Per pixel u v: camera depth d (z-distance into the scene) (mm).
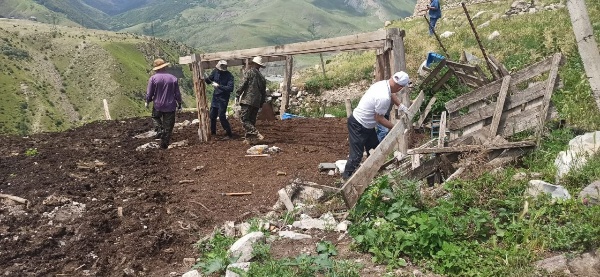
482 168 5898
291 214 5934
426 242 4578
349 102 8945
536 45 13531
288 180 7508
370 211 5344
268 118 13328
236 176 7965
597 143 5922
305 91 16250
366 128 6340
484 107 7562
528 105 7223
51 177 7859
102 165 8695
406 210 5082
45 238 5672
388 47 8109
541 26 15312
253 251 4816
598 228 4234
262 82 10039
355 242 4918
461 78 10484
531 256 4305
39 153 9672
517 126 7195
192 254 5516
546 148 6500
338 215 5715
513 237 4625
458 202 5324
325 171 7863
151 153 9641
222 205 6785
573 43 12000
